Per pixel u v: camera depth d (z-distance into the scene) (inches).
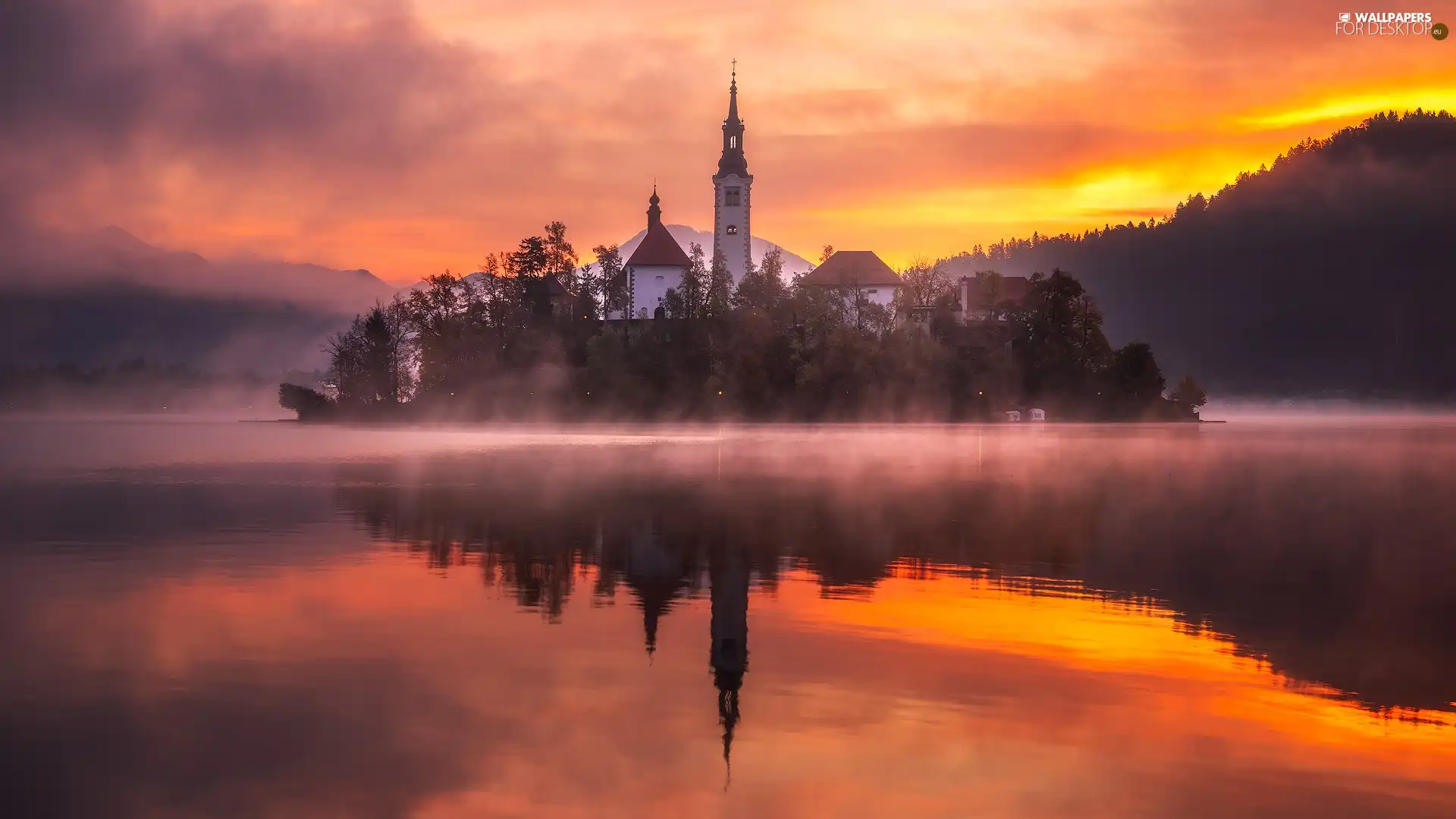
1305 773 875.4
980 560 1769.2
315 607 1408.7
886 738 946.1
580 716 997.8
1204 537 2046.0
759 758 904.3
